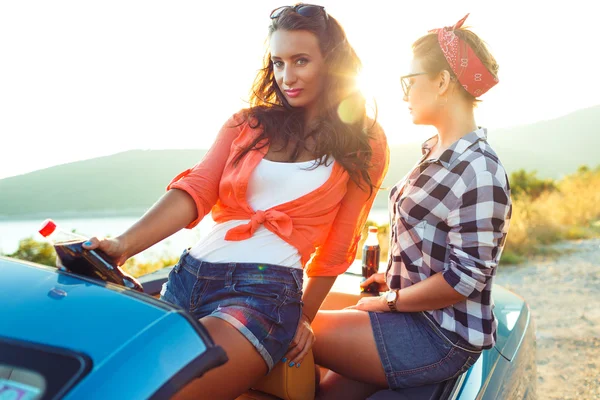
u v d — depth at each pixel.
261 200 1.90
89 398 0.88
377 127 2.11
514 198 13.62
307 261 1.95
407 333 1.91
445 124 1.92
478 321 1.84
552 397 3.60
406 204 1.92
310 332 1.82
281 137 1.98
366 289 2.55
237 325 1.56
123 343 0.98
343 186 1.99
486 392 1.81
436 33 1.89
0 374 0.96
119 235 1.67
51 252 9.17
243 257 1.78
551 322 5.12
